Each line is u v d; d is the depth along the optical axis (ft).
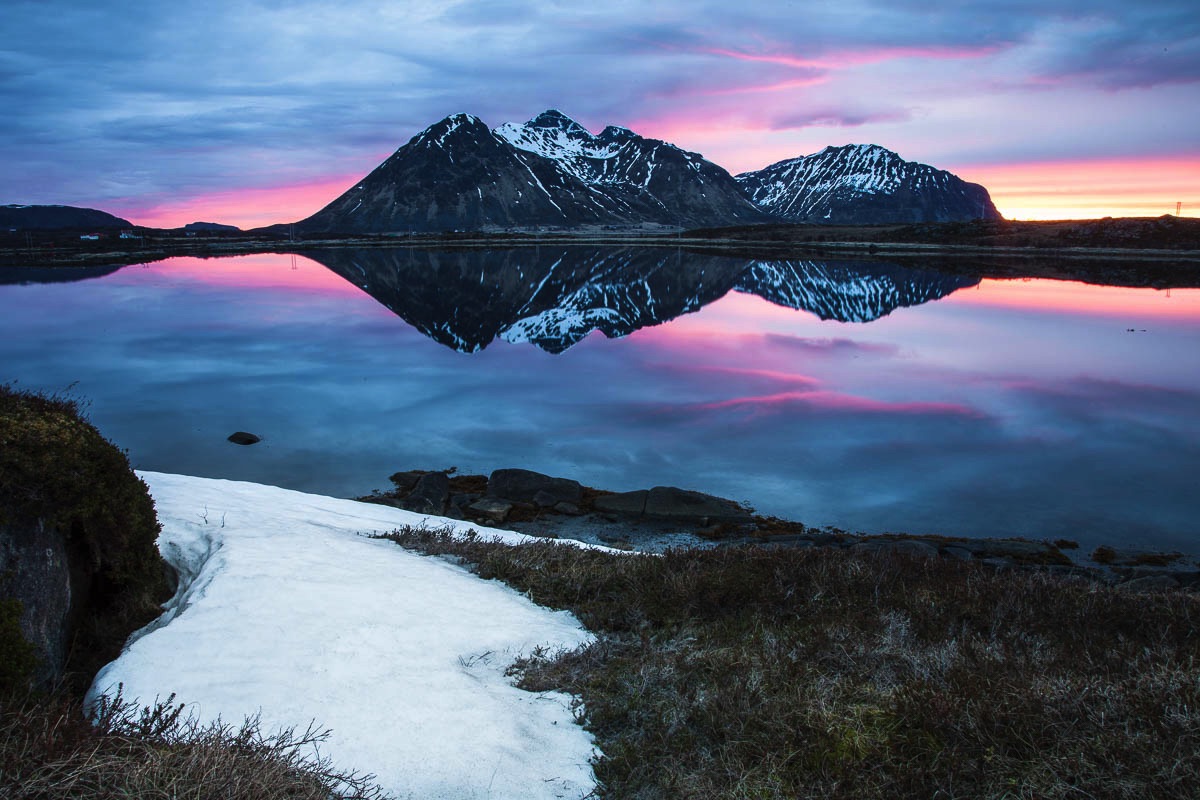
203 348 163.84
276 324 204.44
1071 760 15.34
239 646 21.52
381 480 74.23
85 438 24.39
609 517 64.44
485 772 16.29
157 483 46.29
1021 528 62.39
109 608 25.44
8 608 17.44
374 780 15.65
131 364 142.41
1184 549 57.47
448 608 27.02
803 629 25.21
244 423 98.07
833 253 545.44
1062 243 510.58
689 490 71.67
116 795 12.37
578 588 31.22
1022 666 20.89
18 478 20.97
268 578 27.02
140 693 18.47
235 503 42.55
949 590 29.58
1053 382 128.36
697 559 35.01
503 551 36.70
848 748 16.57
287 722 17.66
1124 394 118.62
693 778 15.87
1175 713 16.43
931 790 15.03
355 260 517.55
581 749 17.69
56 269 413.39
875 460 83.10
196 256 577.02
